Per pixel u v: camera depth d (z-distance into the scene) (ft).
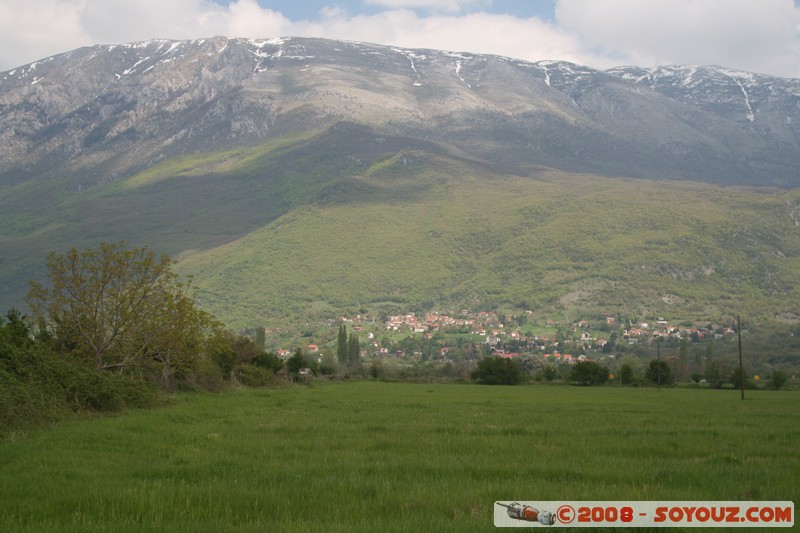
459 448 85.61
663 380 437.58
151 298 182.91
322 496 55.77
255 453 79.41
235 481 60.90
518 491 58.13
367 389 314.14
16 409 97.96
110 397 129.08
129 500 53.26
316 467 69.05
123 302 175.11
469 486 60.39
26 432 92.68
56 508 51.49
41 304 172.24
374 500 54.80
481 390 327.67
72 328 170.91
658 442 93.56
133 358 179.73
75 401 121.08
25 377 113.29
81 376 126.93
